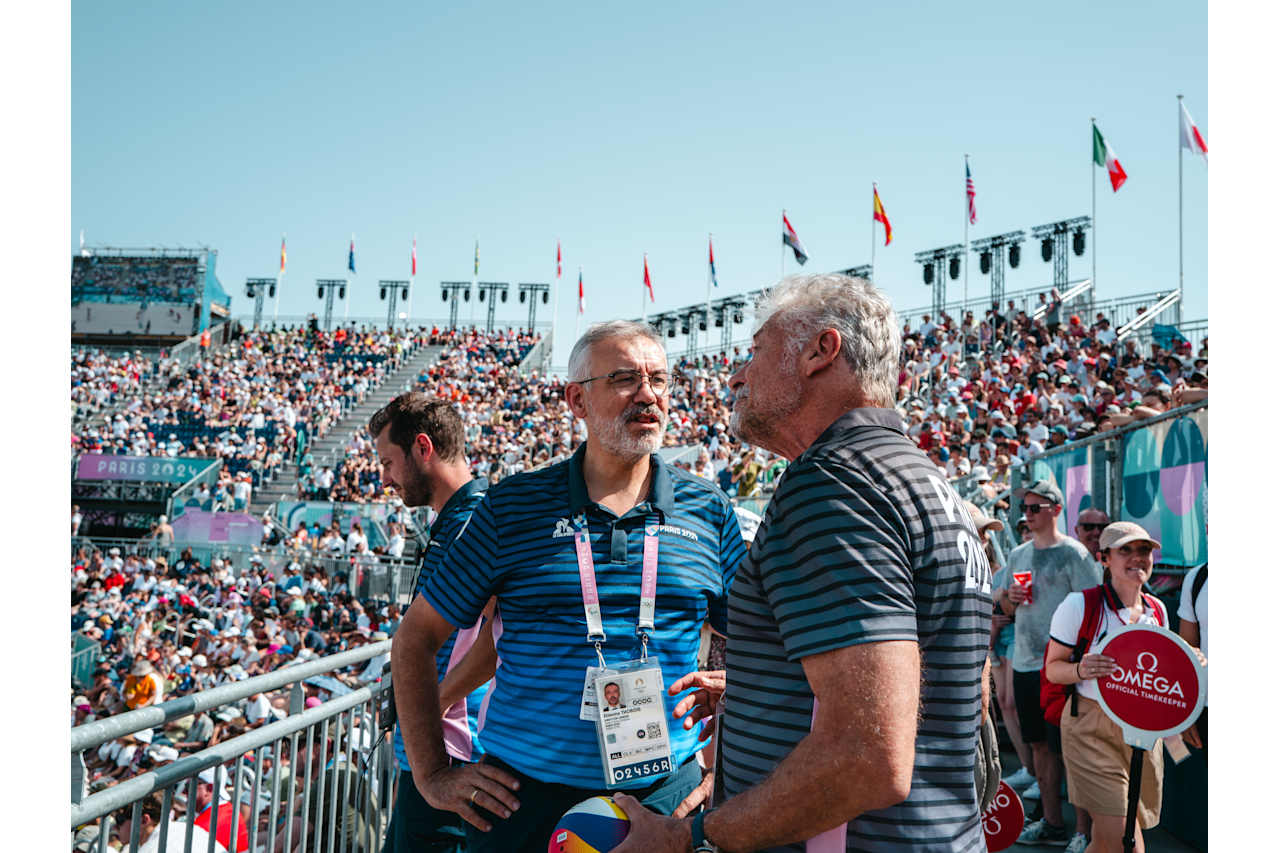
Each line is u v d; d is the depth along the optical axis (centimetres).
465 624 212
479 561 211
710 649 265
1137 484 451
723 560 226
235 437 2689
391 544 1723
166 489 2269
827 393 154
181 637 1424
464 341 3938
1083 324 2377
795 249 2688
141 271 4312
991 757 172
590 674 198
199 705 239
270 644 1244
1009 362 1944
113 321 4291
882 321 156
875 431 144
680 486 228
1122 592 355
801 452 161
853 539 127
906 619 125
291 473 2517
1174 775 439
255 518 1830
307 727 301
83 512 2278
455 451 285
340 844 318
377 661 403
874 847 130
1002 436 1321
